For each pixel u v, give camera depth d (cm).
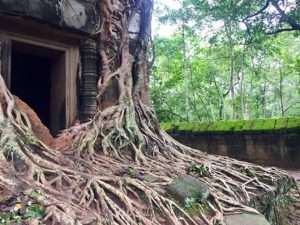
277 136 1149
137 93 619
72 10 561
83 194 304
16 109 395
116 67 608
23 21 508
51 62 616
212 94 2178
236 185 467
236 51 1922
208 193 384
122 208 308
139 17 680
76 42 591
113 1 609
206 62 2062
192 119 2184
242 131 1205
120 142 491
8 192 267
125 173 402
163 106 2030
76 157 411
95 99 587
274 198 514
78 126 500
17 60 773
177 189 366
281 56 2103
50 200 265
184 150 593
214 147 1257
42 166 331
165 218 317
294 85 2777
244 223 345
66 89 582
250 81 2364
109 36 603
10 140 331
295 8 1065
